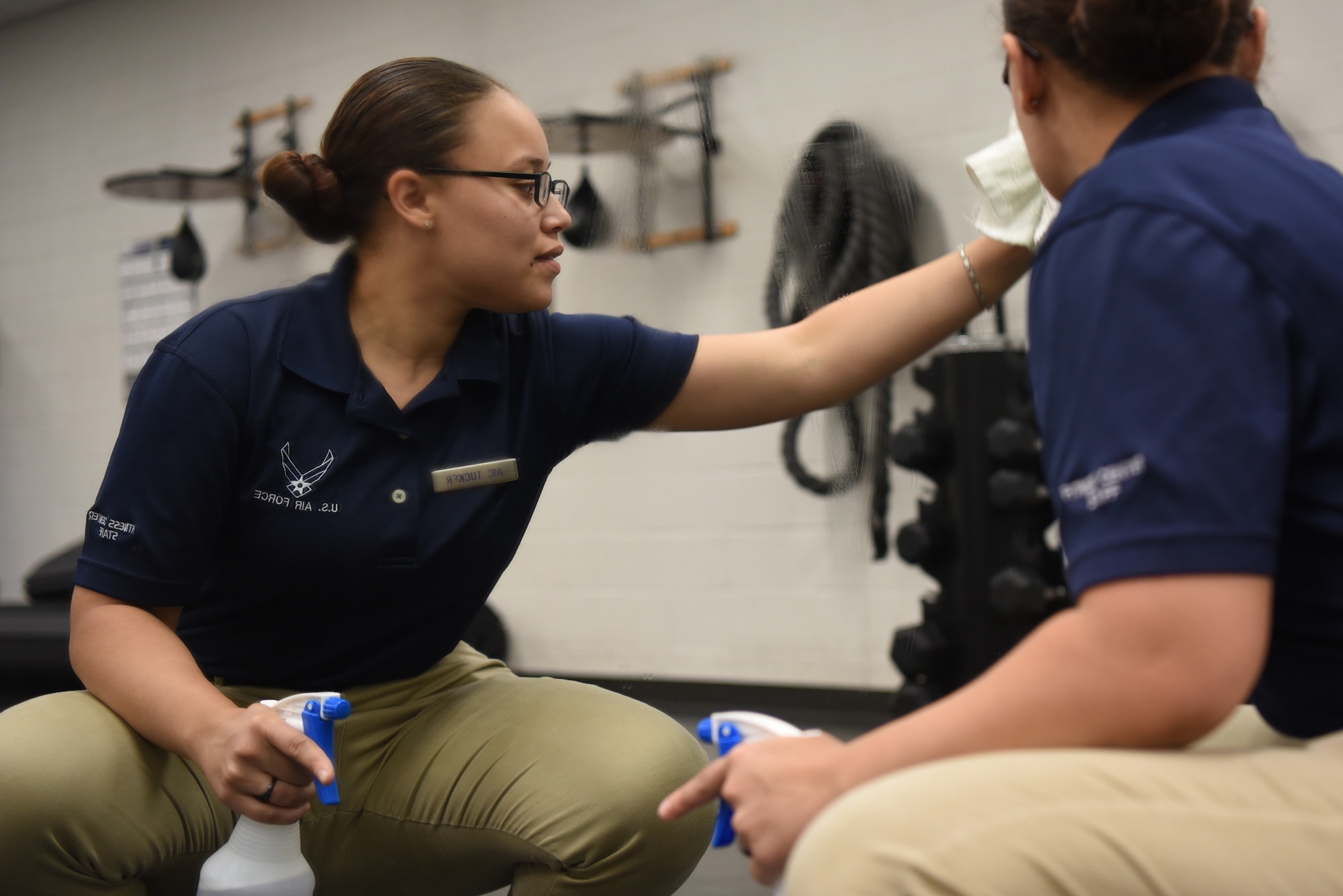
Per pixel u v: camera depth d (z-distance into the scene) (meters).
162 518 1.06
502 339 1.20
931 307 1.21
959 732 0.64
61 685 3.52
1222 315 0.61
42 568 3.76
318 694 0.96
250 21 4.75
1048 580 2.62
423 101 1.09
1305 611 0.67
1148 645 0.59
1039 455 2.56
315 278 1.18
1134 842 0.58
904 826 0.59
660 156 3.64
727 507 3.74
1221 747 0.87
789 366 1.23
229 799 0.94
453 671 1.27
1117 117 0.75
